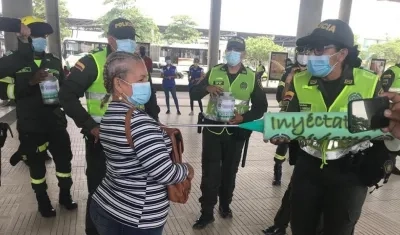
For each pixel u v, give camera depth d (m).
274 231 3.24
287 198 3.13
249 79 3.33
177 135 1.78
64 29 24.45
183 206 3.76
